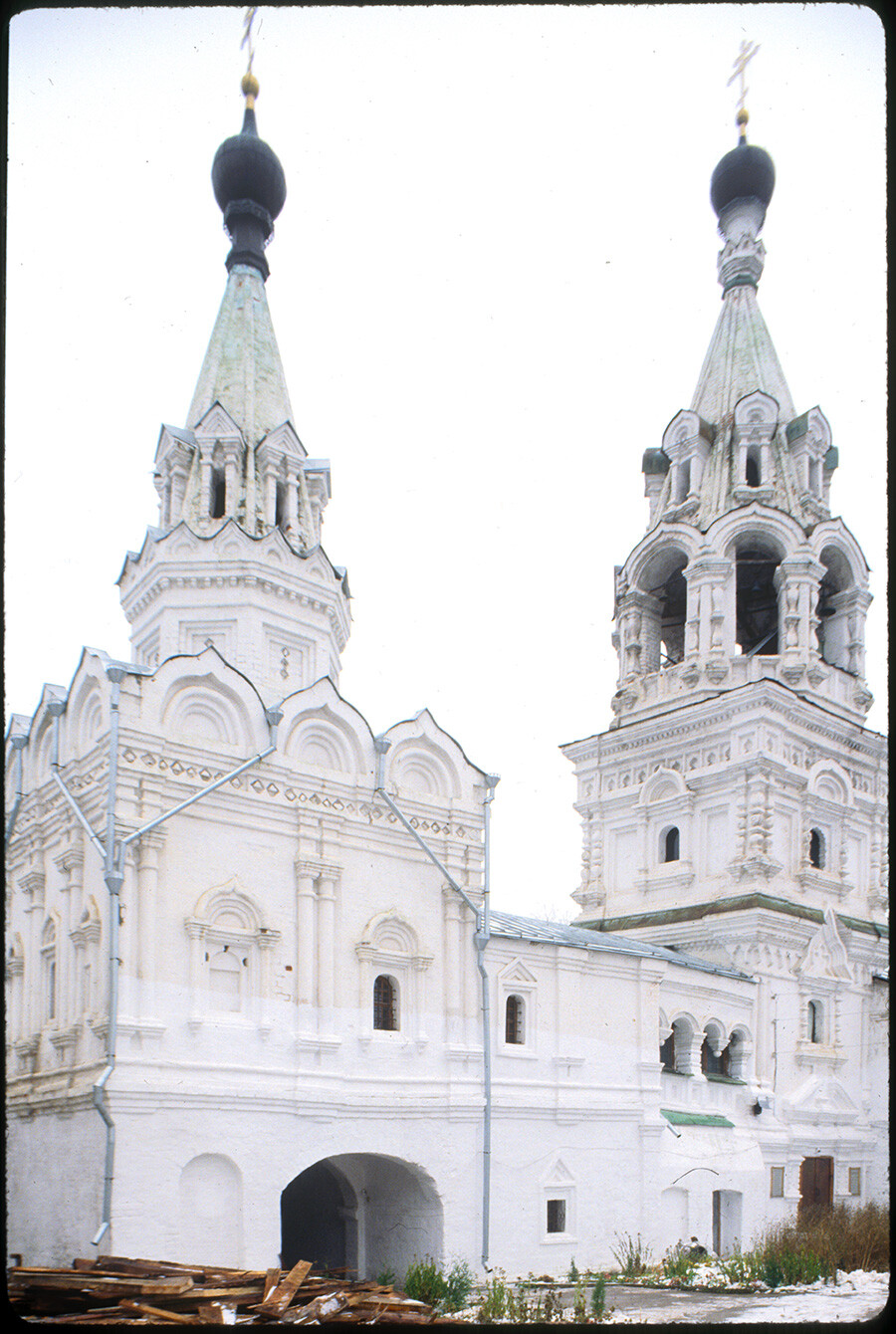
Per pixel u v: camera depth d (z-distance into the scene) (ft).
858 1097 112.06
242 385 108.68
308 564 101.40
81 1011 63.82
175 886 63.41
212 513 104.12
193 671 66.49
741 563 126.21
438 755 79.66
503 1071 76.89
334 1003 68.69
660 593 130.41
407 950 73.92
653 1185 83.76
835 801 117.08
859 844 121.39
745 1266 72.49
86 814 65.51
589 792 126.72
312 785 70.79
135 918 61.31
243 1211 61.00
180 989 62.39
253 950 66.28
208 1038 62.54
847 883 116.37
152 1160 58.29
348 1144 66.64
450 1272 66.39
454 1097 72.69
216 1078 62.03
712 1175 89.10
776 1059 103.60
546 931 88.12
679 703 118.73
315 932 69.05
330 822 71.10
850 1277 71.61
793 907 108.47
